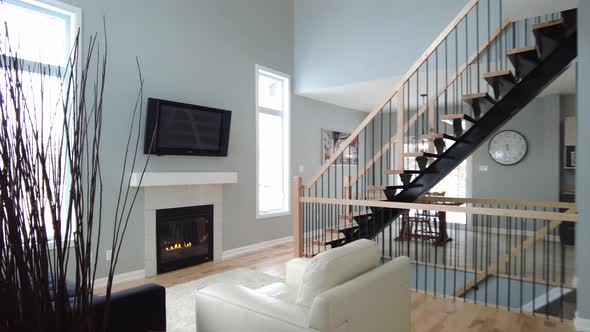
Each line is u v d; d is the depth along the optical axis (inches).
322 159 271.0
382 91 238.7
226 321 73.4
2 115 28.8
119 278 153.2
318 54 232.1
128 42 156.1
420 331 106.6
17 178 29.3
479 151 282.2
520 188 266.7
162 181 159.6
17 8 127.0
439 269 182.5
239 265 181.3
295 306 69.5
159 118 160.2
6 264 29.1
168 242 171.0
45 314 30.5
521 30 167.6
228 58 199.3
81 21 139.6
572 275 166.9
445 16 187.8
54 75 123.0
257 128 215.6
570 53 132.6
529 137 263.4
